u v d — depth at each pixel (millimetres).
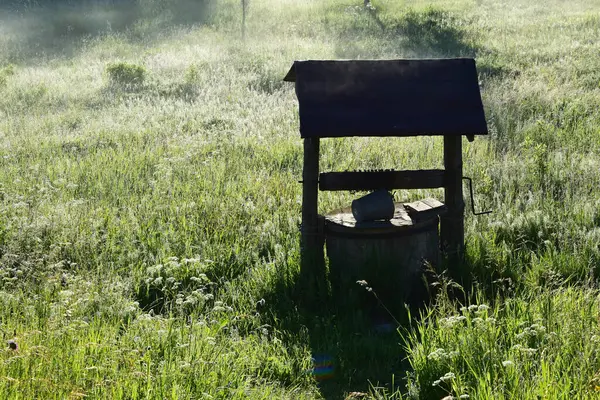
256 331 6965
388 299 7344
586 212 9156
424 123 7312
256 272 8039
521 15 31703
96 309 7074
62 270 8016
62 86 22766
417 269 7590
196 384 5418
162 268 8133
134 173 12211
